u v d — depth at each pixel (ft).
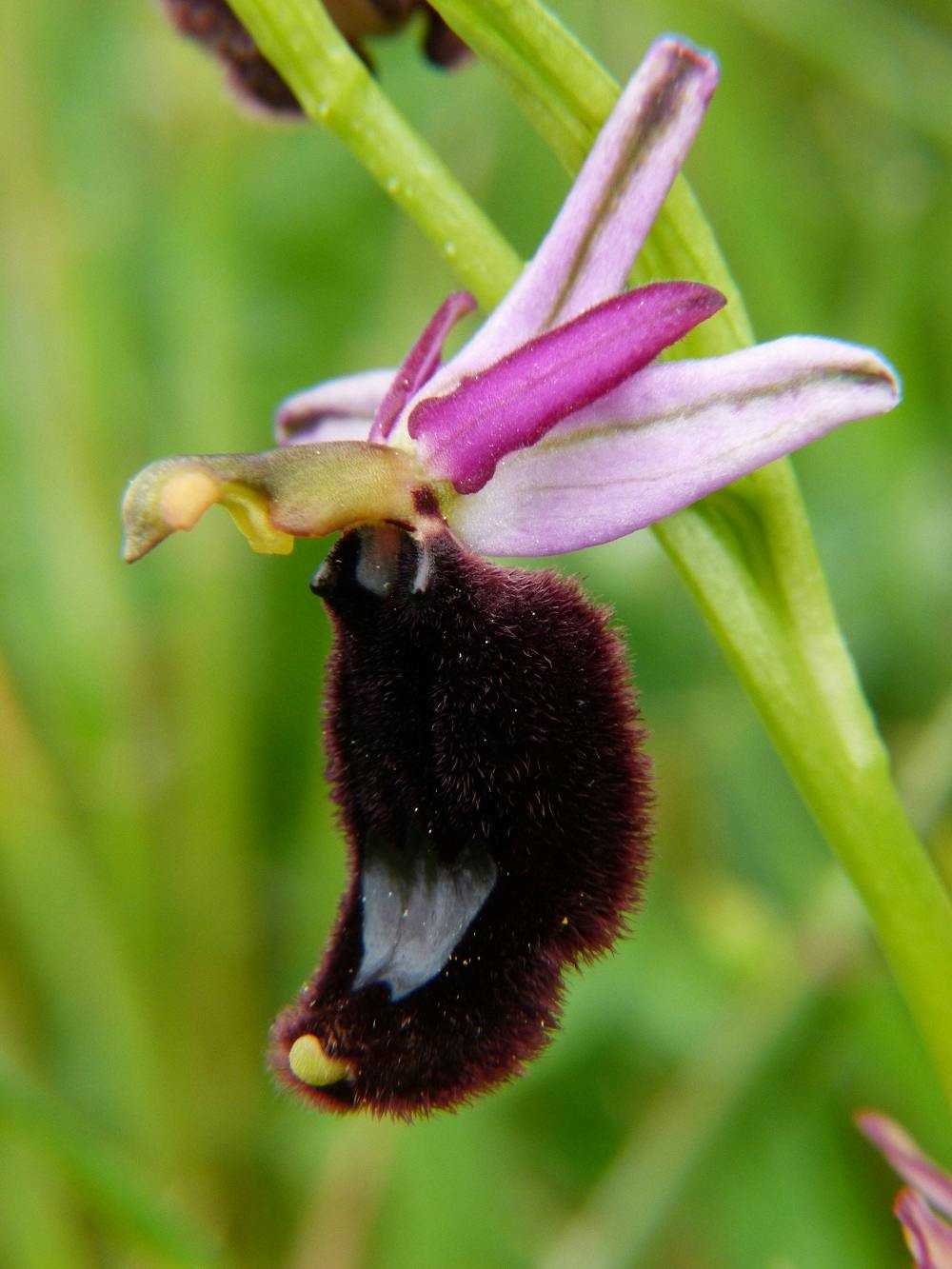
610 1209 0.45
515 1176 0.48
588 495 0.32
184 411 0.57
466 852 0.32
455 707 0.33
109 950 0.51
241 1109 0.51
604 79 0.32
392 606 0.33
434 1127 0.46
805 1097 0.45
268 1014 0.53
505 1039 0.32
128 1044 0.50
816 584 0.33
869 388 0.31
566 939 0.32
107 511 0.56
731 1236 0.45
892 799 0.34
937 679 0.52
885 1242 0.46
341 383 0.36
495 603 0.33
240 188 0.59
